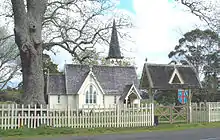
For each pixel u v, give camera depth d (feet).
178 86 95.25
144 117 76.95
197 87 97.19
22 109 62.28
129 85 174.91
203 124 80.38
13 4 62.85
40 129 59.16
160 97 163.32
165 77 96.32
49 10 77.25
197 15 72.59
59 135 55.06
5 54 141.90
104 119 71.31
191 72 99.86
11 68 149.69
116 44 85.40
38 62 65.26
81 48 79.05
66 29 78.23
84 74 181.68
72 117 67.31
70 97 174.40
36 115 64.13
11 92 197.47
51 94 172.65
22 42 62.34
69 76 178.40
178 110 92.53
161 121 84.53
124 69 194.08
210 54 241.76
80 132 59.41
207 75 238.27
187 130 64.80
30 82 64.59
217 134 55.77
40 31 65.46
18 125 61.62
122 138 50.03
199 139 48.14
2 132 55.42
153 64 98.99
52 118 65.10
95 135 55.31
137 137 51.44
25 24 63.05
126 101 167.73
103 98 175.22
